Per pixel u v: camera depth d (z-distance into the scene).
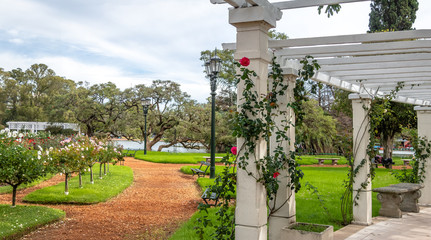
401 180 8.62
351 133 6.20
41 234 5.56
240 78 3.22
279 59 4.36
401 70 5.28
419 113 8.18
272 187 3.23
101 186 10.07
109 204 8.25
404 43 4.05
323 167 20.31
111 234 5.68
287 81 4.32
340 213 6.80
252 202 3.20
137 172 15.27
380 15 22.31
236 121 3.17
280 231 4.30
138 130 34.44
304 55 4.41
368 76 5.70
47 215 6.40
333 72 5.48
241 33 3.20
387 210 6.76
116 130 34.03
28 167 6.69
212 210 7.10
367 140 6.07
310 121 26.08
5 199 8.37
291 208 4.34
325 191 9.80
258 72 3.16
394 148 36.34
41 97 60.06
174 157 22.59
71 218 6.68
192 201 8.80
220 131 30.81
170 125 34.81
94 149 10.79
